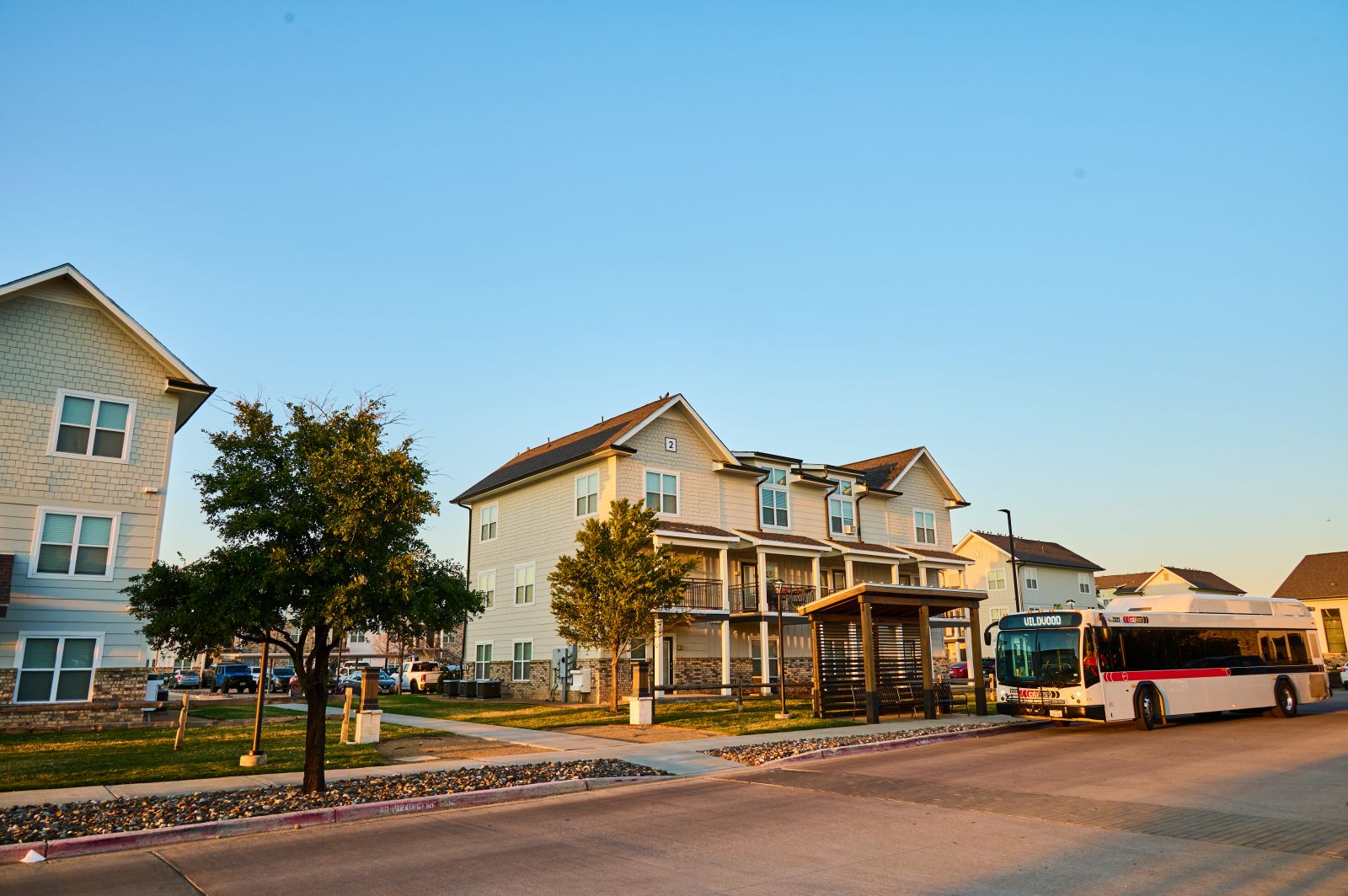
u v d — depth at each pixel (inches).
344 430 493.0
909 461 1736.0
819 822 400.5
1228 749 644.7
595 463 1307.8
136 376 891.4
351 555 455.2
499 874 314.2
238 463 473.4
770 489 1480.1
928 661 938.1
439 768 557.3
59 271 845.2
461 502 1614.2
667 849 349.7
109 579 844.0
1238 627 944.3
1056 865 315.6
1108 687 791.1
